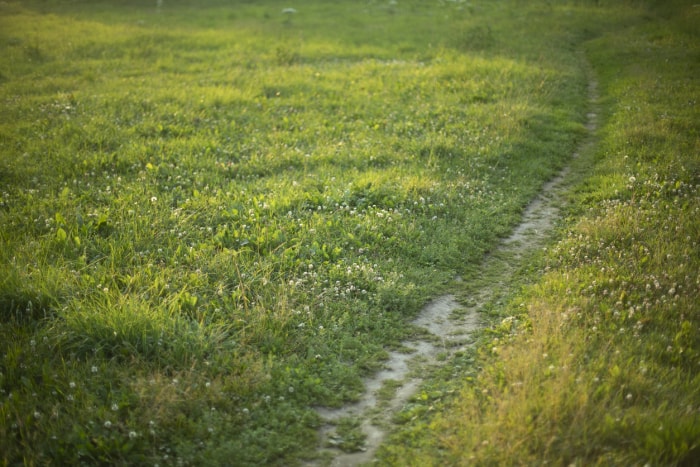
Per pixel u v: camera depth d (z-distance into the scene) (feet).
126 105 51.52
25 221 30.19
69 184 35.60
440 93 56.85
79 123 46.32
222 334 21.84
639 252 27.32
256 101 54.39
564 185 38.22
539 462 16.14
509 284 26.99
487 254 29.91
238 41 82.64
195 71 66.64
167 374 20.35
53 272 24.64
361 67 67.87
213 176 37.17
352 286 25.23
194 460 17.07
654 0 100.17
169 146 41.98
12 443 17.25
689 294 23.79
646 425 16.98
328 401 19.79
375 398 20.11
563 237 30.60
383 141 44.27
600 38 79.92
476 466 16.42
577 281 25.35
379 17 104.47
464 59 69.62
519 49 75.31
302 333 22.72
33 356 20.75
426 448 17.63
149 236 28.99
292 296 24.53
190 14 107.76
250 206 32.68
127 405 18.65
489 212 33.45
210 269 26.17
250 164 39.60
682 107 48.98
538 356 20.18
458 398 19.63
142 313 22.30
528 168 39.91
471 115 49.85
